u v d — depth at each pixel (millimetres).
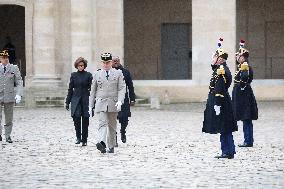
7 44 133625
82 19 120625
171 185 38594
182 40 148375
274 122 84188
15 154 53844
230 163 48094
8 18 147250
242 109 58062
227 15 125188
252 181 39969
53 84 121125
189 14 147375
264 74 147625
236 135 69188
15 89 63688
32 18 123875
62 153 54469
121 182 39750
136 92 124500
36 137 67188
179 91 124875
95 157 51781
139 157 51656
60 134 70062
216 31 125312
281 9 146750
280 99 126250
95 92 54000
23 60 147250
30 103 113562
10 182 39906
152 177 41656
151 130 74375
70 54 123188
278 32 147000
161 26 148125
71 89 59875
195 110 106562
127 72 61594
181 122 84688
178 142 62344
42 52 122062
